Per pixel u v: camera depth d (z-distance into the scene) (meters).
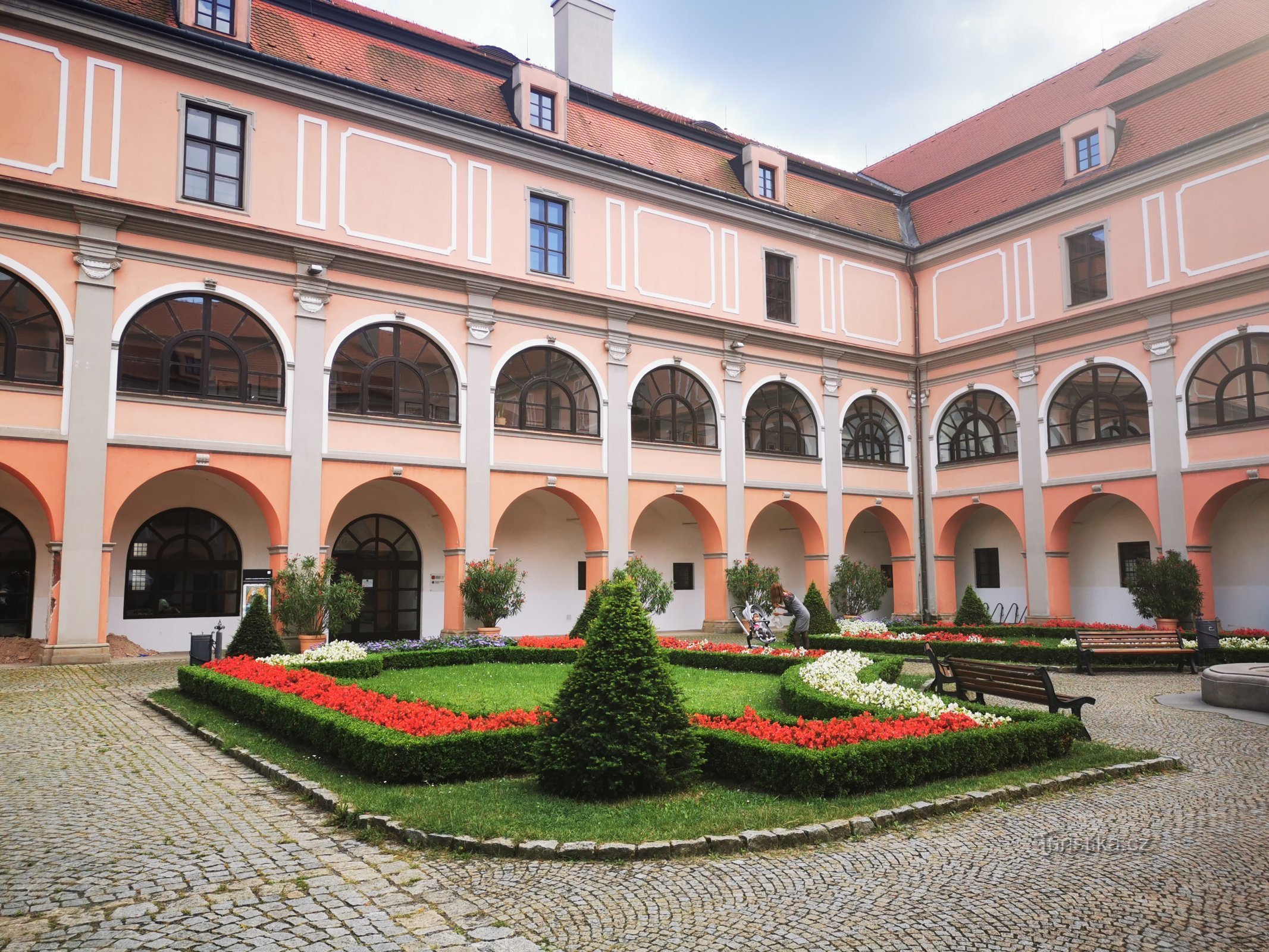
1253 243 19.95
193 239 16.67
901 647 17.23
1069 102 26.75
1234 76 21.39
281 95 17.80
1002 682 9.31
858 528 28.94
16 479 16.70
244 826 5.80
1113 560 23.89
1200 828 5.74
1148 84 24.00
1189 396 21.02
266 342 17.47
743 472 23.86
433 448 19.16
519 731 7.25
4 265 14.90
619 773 6.24
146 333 16.19
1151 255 21.75
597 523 21.30
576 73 24.53
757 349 24.58
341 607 16.89
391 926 4.19
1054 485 23.55
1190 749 8.31
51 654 14.80
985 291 25.64
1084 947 3.96
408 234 19.17
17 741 8.63
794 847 5.34
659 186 22.89
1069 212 23.45
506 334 20.45
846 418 26.30
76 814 6.06
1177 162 21.16
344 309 18.39
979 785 6.62
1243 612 21.23
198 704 10.54
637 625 6.68
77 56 15.80
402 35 20.47
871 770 6.37
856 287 26.66
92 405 15.45
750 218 24.59
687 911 4.37
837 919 4.28
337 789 6.54
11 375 14.91
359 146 18.75
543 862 5.07
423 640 17.36
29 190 15.02
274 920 4.25
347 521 20.59
